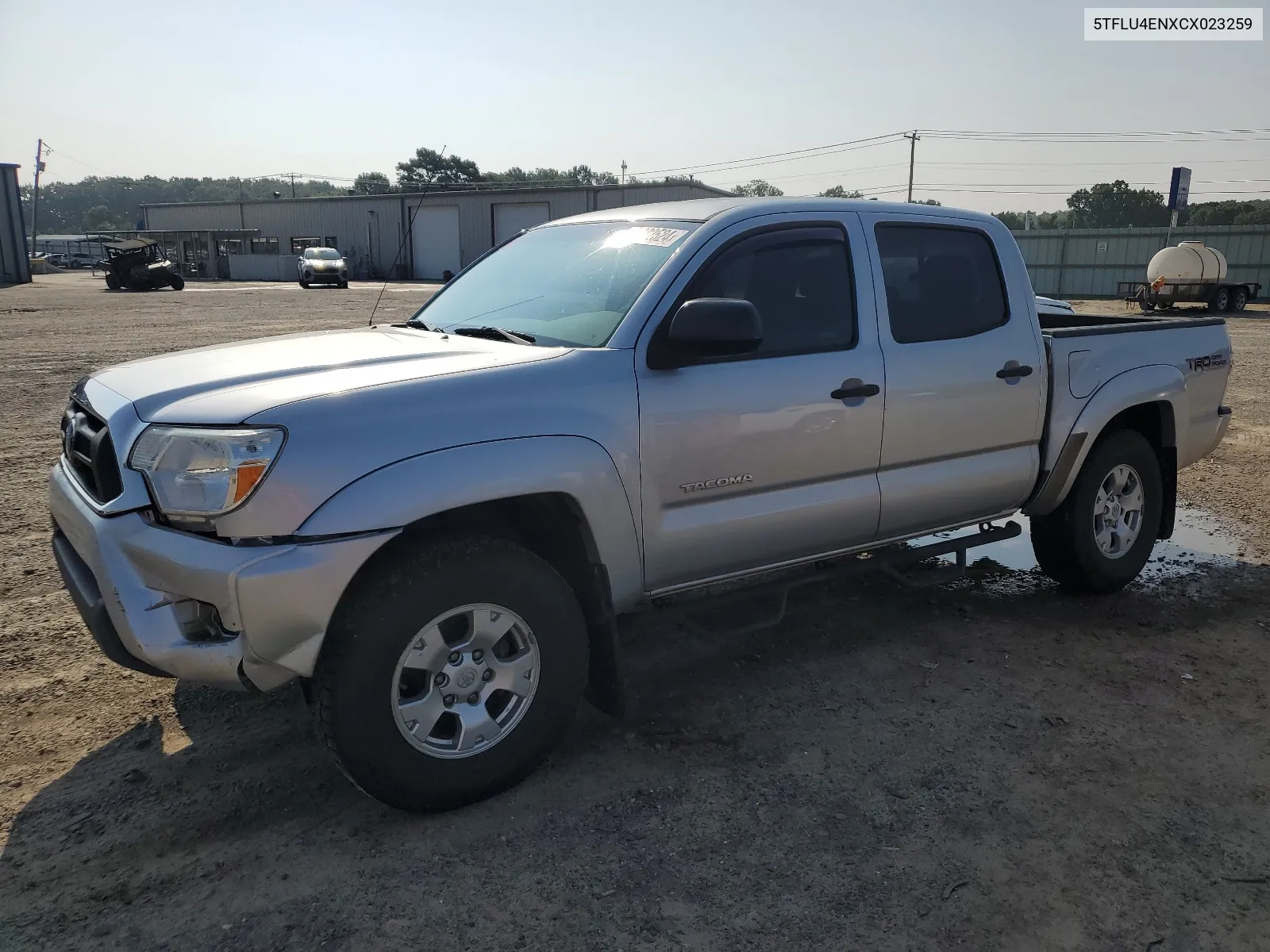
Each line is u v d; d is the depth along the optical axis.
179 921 2.45
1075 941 2.41
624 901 2.55
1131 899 2.57
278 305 26.08
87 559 2.87
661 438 3.24
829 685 3.87
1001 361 4.22
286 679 2.70
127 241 36.03
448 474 2.76
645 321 3.26
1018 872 2.68
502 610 2.92
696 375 3.33
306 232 63.53
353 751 2.71
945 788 3.11
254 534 2.56
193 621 2.65
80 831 2.82
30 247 76.75
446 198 56.62
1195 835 2.87
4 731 3.39
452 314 3.97
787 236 3.67
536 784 3.12
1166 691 3.84
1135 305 31.78
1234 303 28.55
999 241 4.39
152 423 2.73
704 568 3.50
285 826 2.87
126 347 14.70
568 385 3.05
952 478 4.14
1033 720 3.58
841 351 3.72
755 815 2.95
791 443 3.57
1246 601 4.89
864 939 2.41
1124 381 4.69
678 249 3.43
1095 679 3.95
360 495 2.64
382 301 28.80
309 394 2.73
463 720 2.91
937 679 3.94
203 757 3.24
